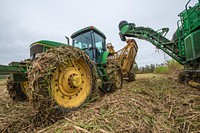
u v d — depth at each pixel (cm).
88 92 302
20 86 406
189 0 469
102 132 183
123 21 857
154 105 275
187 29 502
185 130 209
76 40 497
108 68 448
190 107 275
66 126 202
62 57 264
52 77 248
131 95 317
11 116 272
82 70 308
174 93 377
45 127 224
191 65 516
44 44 324
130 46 748
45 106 232
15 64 298
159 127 205
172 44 666
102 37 544
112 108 245
